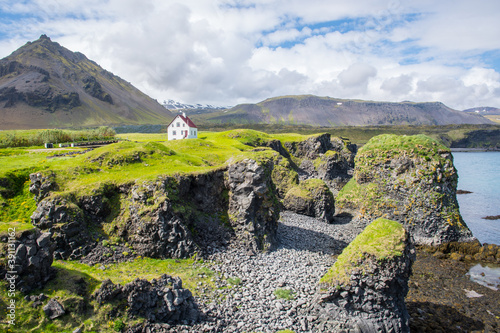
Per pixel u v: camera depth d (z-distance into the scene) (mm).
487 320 33562
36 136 94562
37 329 21547
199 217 44906
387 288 28781
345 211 68438
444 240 55438
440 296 38656
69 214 34750
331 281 30078
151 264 35031
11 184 40562
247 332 26844
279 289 34281
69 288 24875
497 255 50188
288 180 82000
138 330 24531
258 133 133500
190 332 25656
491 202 92688
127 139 124500
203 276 34656
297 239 51719
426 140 62000
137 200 38812
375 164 65688
